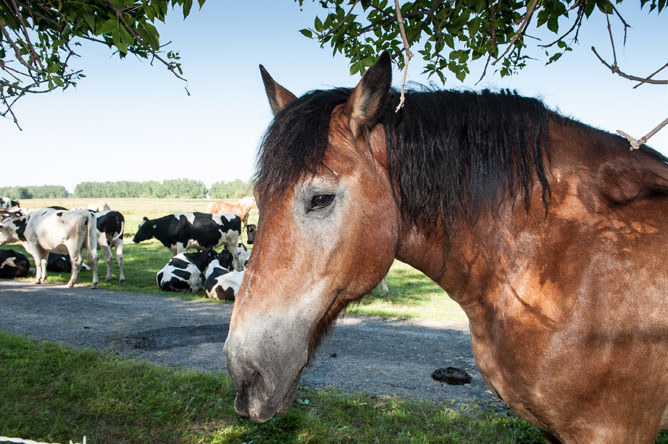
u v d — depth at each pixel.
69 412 3.95
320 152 1.59
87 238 11.33
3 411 3.84
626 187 1.66
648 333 1.50
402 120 1.81
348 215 1.62
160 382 4.57
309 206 1.60
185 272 10.82
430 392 4.74
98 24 2.67
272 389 1.52
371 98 1.66
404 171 1.79
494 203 1.76
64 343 6.31
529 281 1.66
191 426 3.80
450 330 7.39
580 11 2.56
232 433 3.65
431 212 1.82
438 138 1.79
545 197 1.70
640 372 1.51
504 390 1.78
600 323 1.52
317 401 4.33
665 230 1.56
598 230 1.60
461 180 1.80
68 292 10.47
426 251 1.90
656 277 1.52
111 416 3.90
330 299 1.66
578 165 1.74
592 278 1.55
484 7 2.45
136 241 14.16
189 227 14.22
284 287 1.57
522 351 1.65
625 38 2.33
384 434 3.66
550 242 1.65
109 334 6.88
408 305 9.36
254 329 1.54
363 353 6.11
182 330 7.15
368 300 9.77
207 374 4.86
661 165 1.75
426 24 3.17
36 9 2.84
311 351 1.74
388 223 1.73
